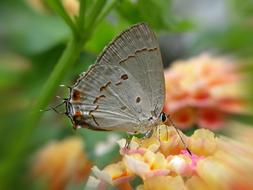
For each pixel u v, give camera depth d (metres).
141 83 0.10
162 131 0.10
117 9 0.11
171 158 0.09
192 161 0.09
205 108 0.11
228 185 0.09
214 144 0.09
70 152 0.12
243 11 0.13
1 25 0.13
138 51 0.10
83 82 0.10
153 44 0.10
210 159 0.09
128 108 0.10
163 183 0.09
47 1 0.10
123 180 0.09
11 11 0.13
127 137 0.10
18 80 0.13
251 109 0.11
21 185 0.12
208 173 0.09
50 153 0.12
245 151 0.09
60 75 0.11
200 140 0.09
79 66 0.12
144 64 0.10
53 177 0.12
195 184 0.09
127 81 0.10
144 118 0.10
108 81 0.10
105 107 0.10
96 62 0.10
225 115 0.11
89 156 0.11
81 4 0.10
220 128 0.11
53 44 0.13
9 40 0.13
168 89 0.12
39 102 0.11
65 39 0.13
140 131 0.10
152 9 0.11
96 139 0.11
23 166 0.12
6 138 0.12
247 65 0.12
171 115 0.12
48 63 0.13
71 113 0.10
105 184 0.09
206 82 0.12
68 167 0.12
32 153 0.12
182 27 0.12
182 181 0.09
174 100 0.12
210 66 0.12
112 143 0.11
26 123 0.11
